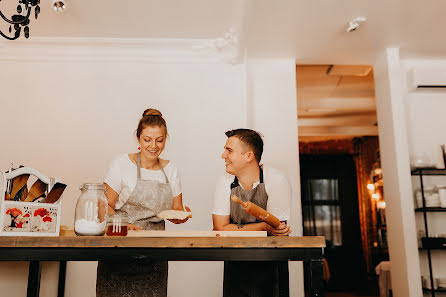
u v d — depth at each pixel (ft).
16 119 13.43
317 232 32.17
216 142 13.62
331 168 33.19
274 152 14.10
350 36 13.23
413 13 11.83
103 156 13.33
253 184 6.77
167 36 13.57
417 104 15.12
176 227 12.92
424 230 14.26
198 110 13.82
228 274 6.44
